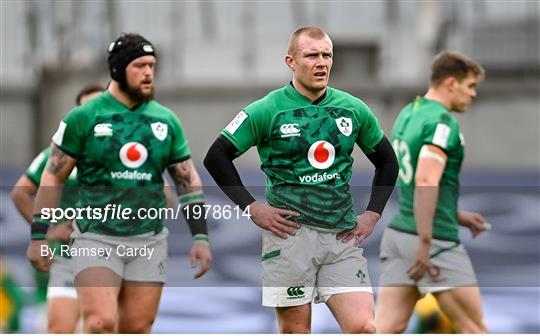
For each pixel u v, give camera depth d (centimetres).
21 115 4378
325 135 1562
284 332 1612
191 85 4375
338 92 1595
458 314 1892
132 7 4822
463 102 1934
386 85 4294
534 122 4294
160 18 4859
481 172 3103
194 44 4822
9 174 3102
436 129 1842
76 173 1841
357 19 4841
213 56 4784
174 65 4794
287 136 1559
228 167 1581
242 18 4891
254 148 4106
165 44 4819
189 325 1984
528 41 4541
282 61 4775
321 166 1569
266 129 1570
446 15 4728
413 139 1870
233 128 1577
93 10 4722
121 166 1677
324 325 2159
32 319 2030
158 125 1697
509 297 2067
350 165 1599
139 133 1681
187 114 4372
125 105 1691
